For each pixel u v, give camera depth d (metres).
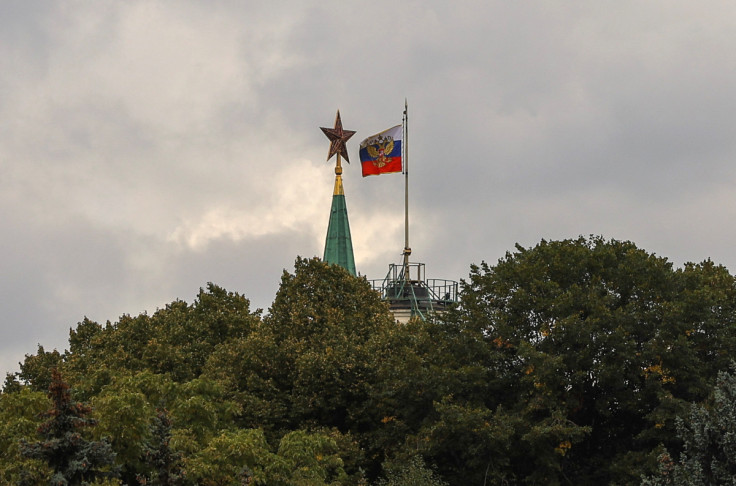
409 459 63.62
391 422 68.81
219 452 56.75
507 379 67.69
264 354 71.81
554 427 61.81
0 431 54.66
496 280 70.38
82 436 51.94
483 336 68.94
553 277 69.19
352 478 64.88
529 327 68.31
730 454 53.94
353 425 71.50
